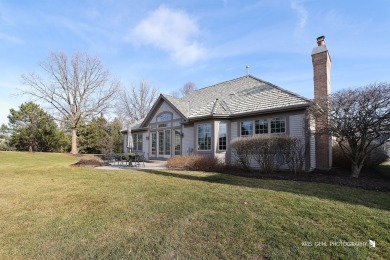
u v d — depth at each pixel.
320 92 12.16
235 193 6.14
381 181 8.17
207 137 14.63
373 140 8.83
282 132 12.16
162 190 6.68
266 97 13.73
